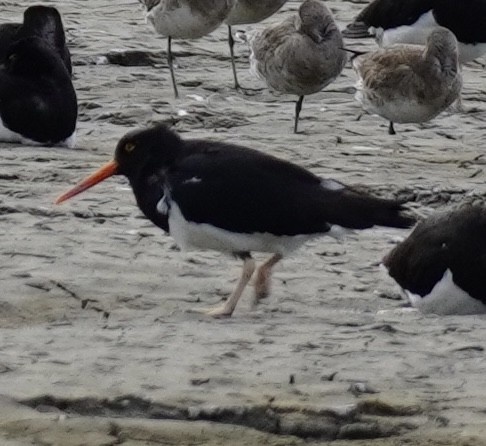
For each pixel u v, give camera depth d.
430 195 18.19
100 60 26.16
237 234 12.91
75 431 10.16
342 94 24.88
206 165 12.88
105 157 19.55
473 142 21.80
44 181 17.88
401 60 21.31
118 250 14.90
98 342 11.89
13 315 12.92
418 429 10.25
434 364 11.40
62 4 31.36
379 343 11.94
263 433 10.30
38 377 10.97
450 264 12.99
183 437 10.18
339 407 10.40
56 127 20.08
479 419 10.33
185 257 14.80
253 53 22.53
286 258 14.99
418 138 21.86
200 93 24.36
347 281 14.41
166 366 11.23
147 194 13.23
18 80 20.02
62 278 13.82
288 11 30.64
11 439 10.02
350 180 18.66
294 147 20.67
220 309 13.08
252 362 11.37
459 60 24.83
